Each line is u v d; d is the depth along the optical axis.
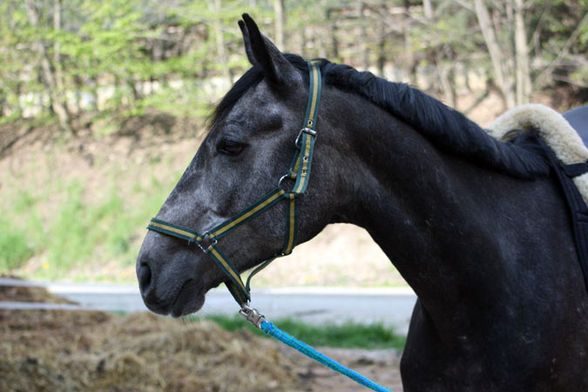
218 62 16.42
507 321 1.78
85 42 15.99
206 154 1.76
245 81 1.78
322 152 1.75
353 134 1.79
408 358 2.01
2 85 18.77
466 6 13.64
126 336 4.94
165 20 17.48
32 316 5.30
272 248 1.74
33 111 20.12
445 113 1.85
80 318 5.39
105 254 14.40
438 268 1.83
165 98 16.14
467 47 15.70
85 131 18.41
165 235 1.74
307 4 15.34
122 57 16.28
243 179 1.71
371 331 6.63
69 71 18.11
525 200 1.94
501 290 1.79
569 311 1.83
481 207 1.86
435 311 1.86
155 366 4.43
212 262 1.75
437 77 16.86
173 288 1.71
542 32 15.51
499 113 15.94
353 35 16.81
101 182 16.41
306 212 1.73
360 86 1.83
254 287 11.30
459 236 1.80
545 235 1.89
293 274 12.28
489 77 16.39
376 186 1.81
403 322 7.50
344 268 12.23
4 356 4.15
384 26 16.66
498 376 1.78
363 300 9.27
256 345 5.38
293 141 1.73
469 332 1.82
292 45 15.95
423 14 16.05
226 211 1.72
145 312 5.55
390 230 1.83
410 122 1.83
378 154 1.80
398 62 17.08
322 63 1.87
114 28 15.46
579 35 15.10
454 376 1.86
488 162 1.88
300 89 1.77
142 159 16.84
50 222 15.57
